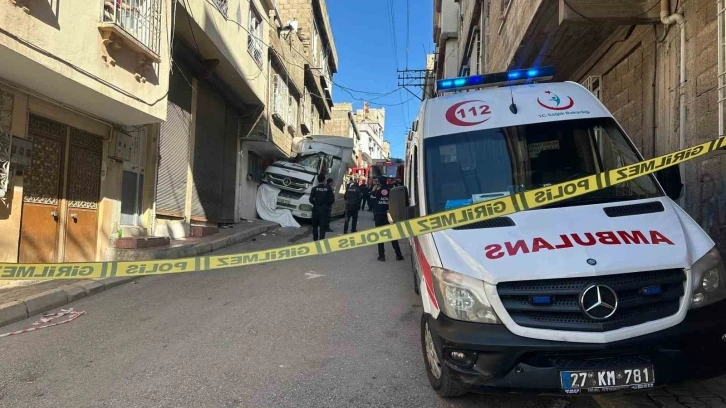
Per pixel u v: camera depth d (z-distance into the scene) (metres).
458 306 2.94
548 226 3.25
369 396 3.46
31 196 7.14
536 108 4.47
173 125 11.62
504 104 4.55
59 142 7.75
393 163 30.36
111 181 9.13
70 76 6.28
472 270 2.98
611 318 2.74
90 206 8.59
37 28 5.67
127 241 9.01
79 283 6.93
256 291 6.92
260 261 3.28
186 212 12.43
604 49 7.86
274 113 17.78
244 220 17.59
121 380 3.79
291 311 5.80
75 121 7.96
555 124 4.33
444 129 4.43
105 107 7.78
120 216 9.47
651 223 3.23
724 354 2.81
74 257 8.08
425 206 3.98
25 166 6.73
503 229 3.30
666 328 2.73
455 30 25.19
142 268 3.26
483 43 14.84
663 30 6.11
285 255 3.29
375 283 7.43
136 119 8.71
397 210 4.27
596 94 8.59
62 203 7.78
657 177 4.08
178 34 10.77
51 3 5.91
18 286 6.65
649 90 6.50
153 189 10.52
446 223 3.28
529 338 2.74
